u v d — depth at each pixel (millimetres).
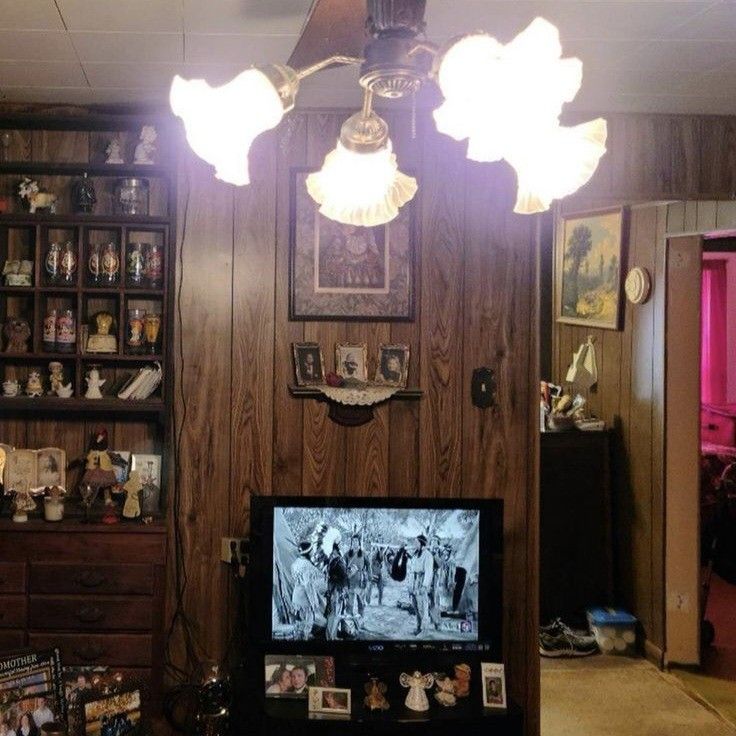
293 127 3076
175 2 2180
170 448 3035
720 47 2496
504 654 3070
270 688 2715
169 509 3018
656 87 2896
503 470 3104
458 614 2789
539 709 3066
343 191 1593
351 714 2633
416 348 3102
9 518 2969
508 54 1111
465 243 3107
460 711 2672
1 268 3160
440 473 3098
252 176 3074
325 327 3090
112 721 2674
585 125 1360
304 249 3076
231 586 3051
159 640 2893
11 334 3119
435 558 2797
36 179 3225
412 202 3094
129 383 3090
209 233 3068
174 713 2986
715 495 5598
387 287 3092
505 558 3086
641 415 4242
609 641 4215
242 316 3076
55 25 2352
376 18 1337
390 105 3047
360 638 2768
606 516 4477
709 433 6895
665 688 3766
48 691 2602
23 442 3193
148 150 3119
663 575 4008
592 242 4762
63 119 3055
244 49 2527
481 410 3105
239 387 3072
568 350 5133
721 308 7379
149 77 2807
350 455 3082
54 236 3217
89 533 2896
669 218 4027
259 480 3070
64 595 2887
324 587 2771
